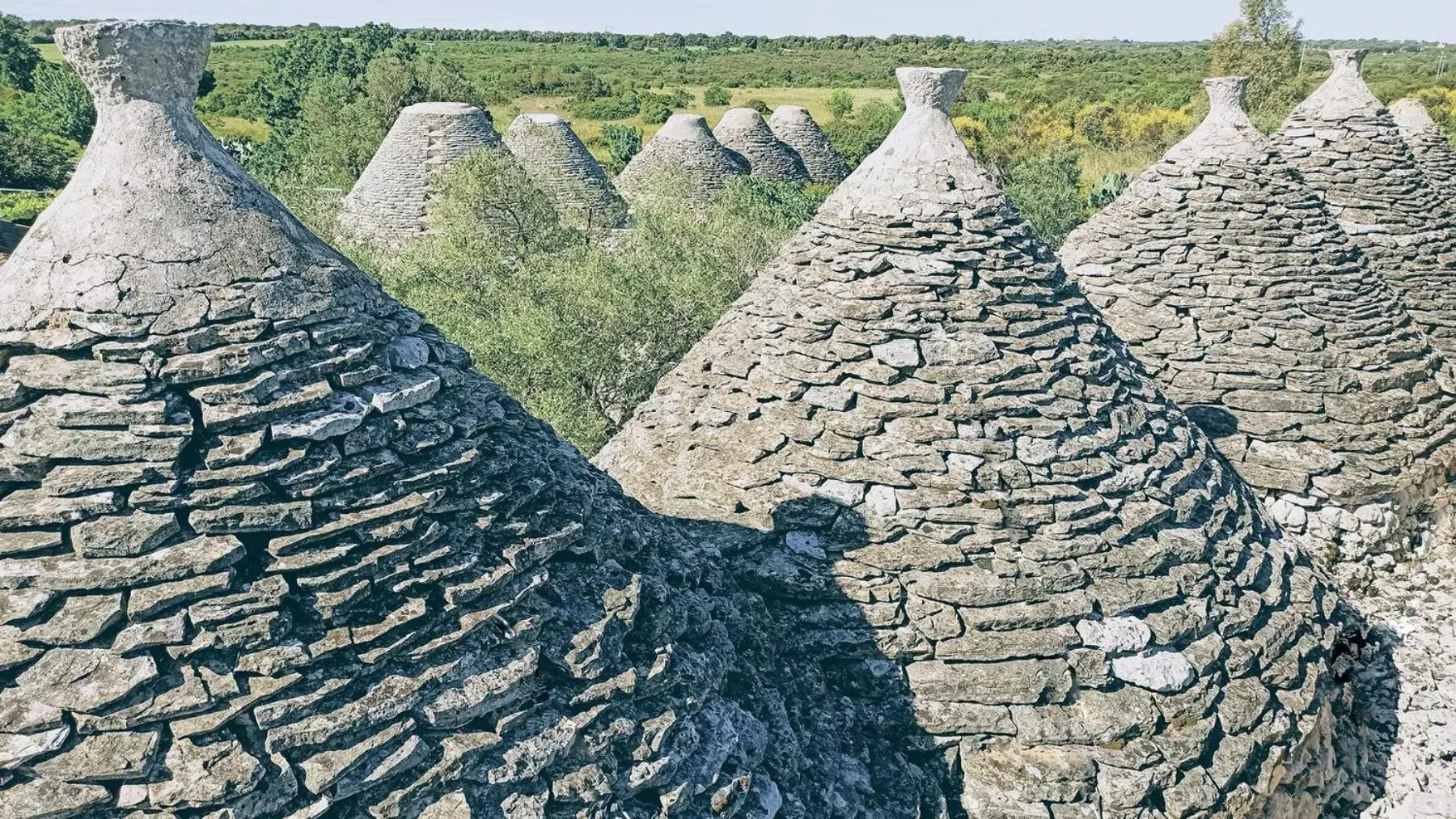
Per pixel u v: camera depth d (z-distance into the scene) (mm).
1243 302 10859
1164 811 6211
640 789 4766
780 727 5566
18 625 3855
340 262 4848
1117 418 7141
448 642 4449
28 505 3949
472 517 4766
